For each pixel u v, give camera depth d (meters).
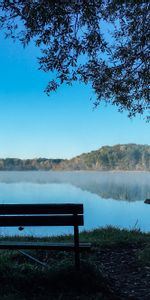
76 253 6.41
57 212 6.30
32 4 7.28
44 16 7.34
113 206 54.66
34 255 7.86
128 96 10.60
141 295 5.98
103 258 8.13
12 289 5.92
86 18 7.92
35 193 86.19
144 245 9.22
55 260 7.61
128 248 9.04
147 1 8.70
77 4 7.58
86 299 5.62
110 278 6.71
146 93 10.43
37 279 6.23
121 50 9.70
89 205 56.97
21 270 6.54
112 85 10.17
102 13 8.63
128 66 9.87
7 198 68.56
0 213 6.28
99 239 9.97
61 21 7.48
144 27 9.39
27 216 6.28
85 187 120.44
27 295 5.75
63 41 8.12
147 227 23.92
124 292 6.10
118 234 10.86
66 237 11.34
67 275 6.25
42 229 20.58
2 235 12.17
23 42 7.78
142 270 7.25
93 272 6.39
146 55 9.62
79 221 6.33
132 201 65.31
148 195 82.00
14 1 7.25
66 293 5.84
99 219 37.25
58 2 7.27
